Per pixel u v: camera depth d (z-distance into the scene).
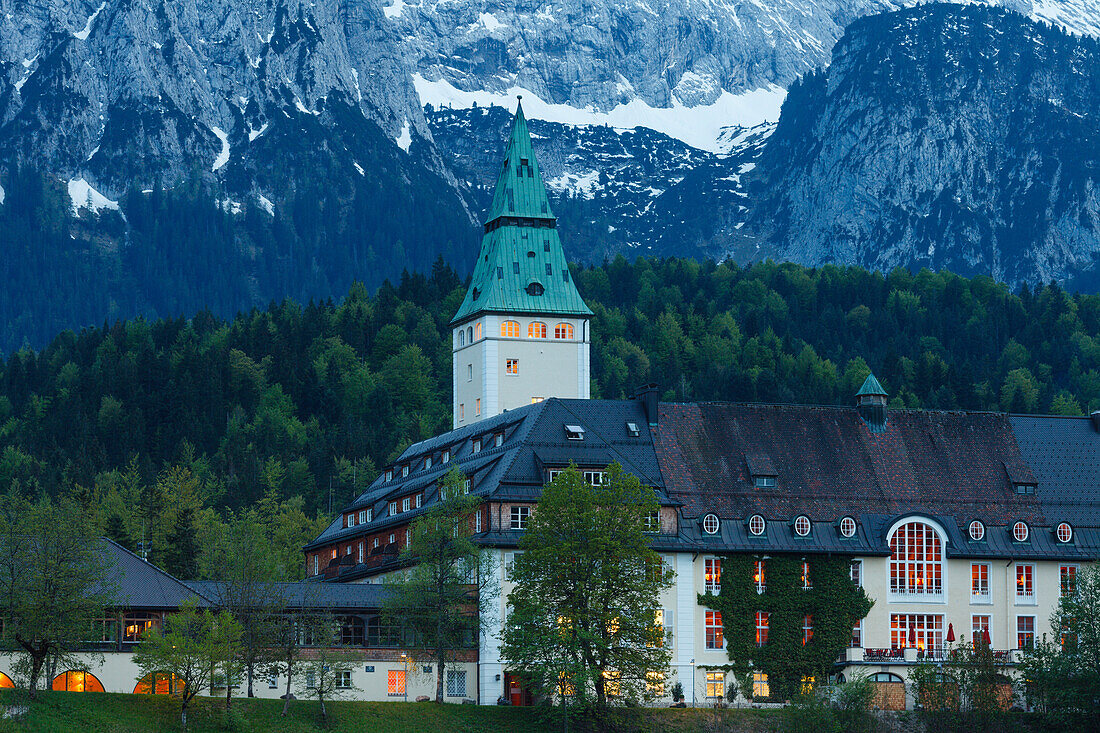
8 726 196.12
